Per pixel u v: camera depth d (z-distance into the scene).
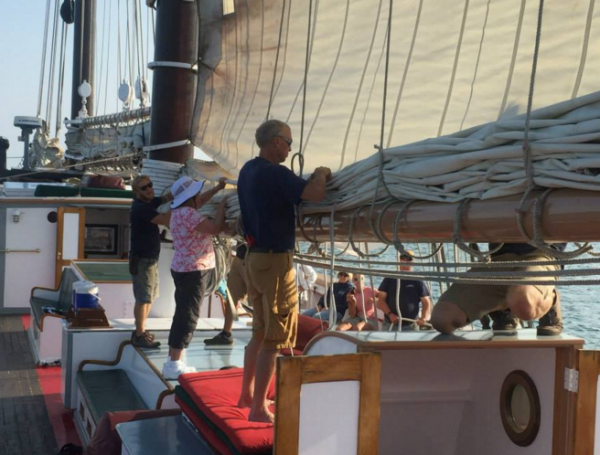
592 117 1.76
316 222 3.09
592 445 2.77
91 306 6.54
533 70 1.88
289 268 3.14
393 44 2.91
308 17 3.52
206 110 5.00
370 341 2.76
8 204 10.91
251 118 4.35
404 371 3.50
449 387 3.55
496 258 3.15
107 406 5.14
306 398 2.53
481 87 2.49
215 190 4.73
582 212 1.69
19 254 11.02
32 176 14.10
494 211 1.99
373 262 2.72
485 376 3.46
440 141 2.29
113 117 9.26
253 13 4.27
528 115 1.87
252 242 3.17
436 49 2.69
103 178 11.84
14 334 9.54
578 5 2.13
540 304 2.91
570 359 2.81
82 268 8.62
